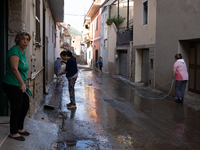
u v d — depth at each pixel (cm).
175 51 862
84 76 1669
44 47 844
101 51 2409
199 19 713
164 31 948
